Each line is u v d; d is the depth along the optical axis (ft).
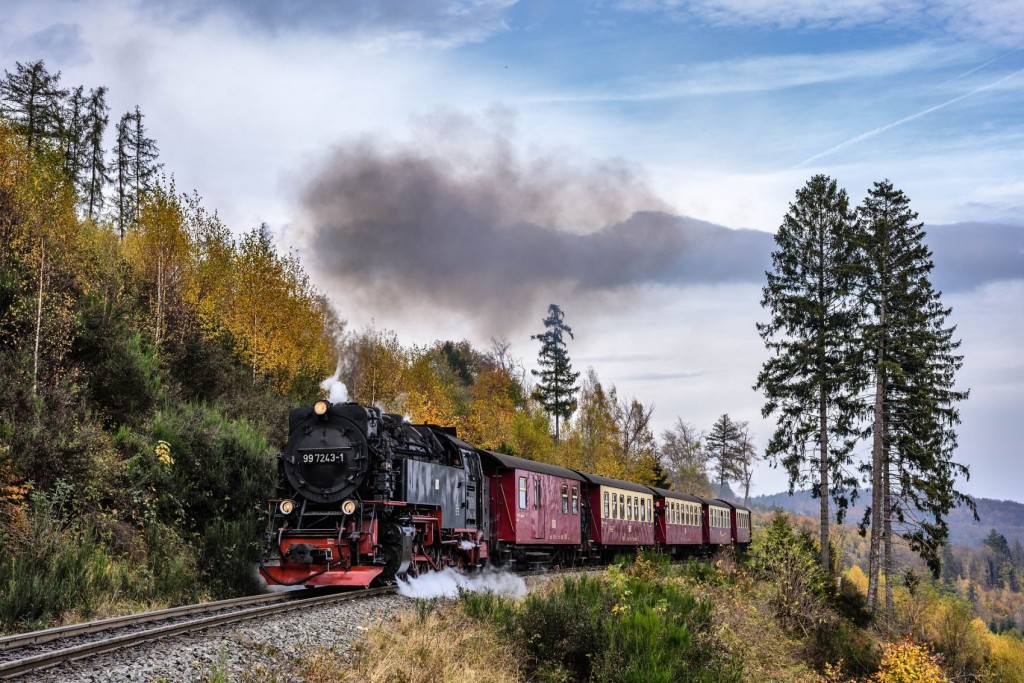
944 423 118.42
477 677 39.24
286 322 111.75
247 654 34.01
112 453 63.21
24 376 64.80
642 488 123.34
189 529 65.21
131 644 33.50
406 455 62.23
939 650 113.19
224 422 79.30
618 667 46.29
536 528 86.89
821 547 126.11
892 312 124.47
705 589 81.05
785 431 130.21
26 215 76.38
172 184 101.76
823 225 133.49
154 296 97.55
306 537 56.24
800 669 67.46
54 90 156.04
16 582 42.68
